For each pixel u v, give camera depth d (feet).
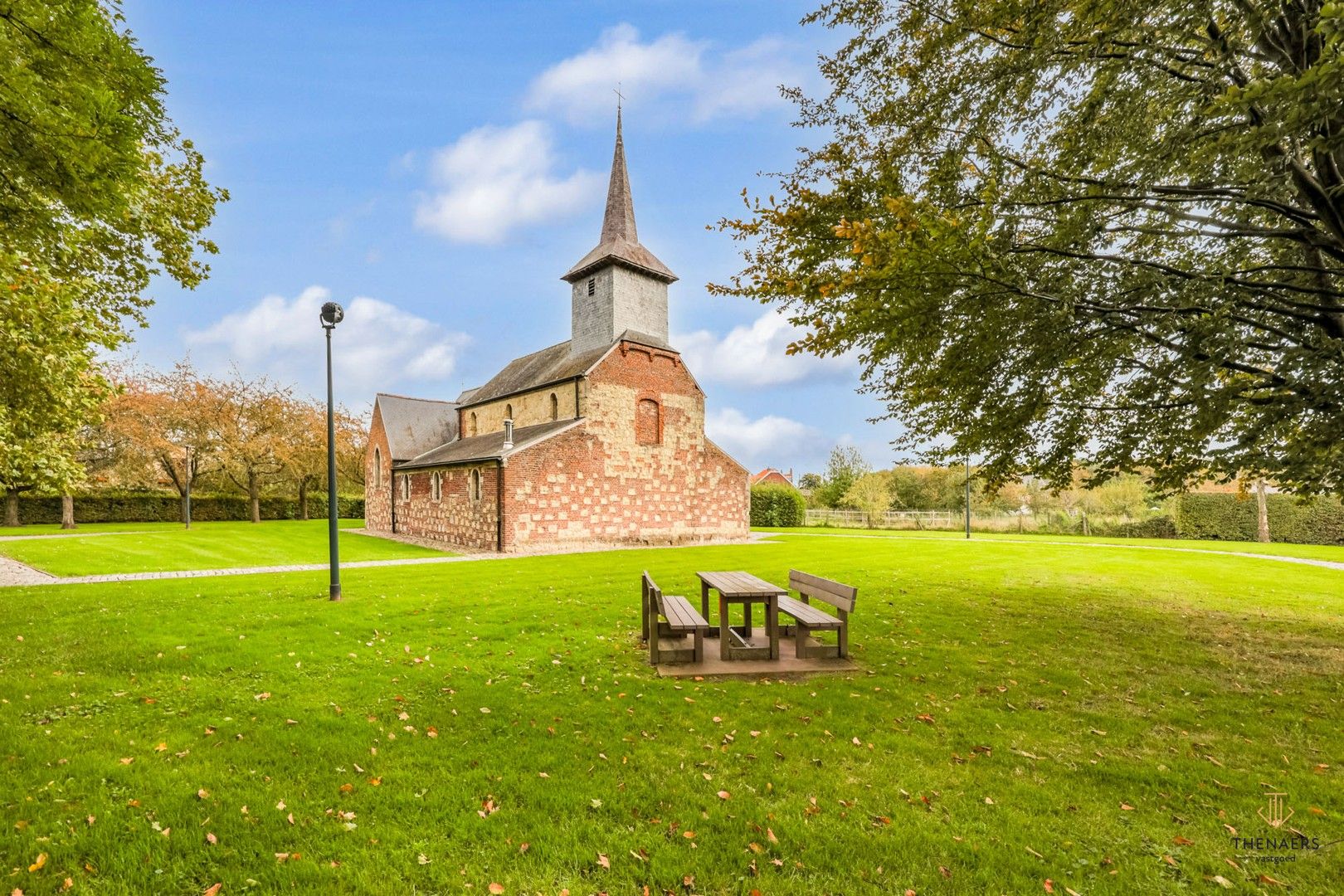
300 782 14.14
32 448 34.42
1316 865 11.31
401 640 27.61
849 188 27.61
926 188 27.43
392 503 113.09
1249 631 30.35
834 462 195.52
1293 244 26.78
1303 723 18.13
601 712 18.74
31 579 46.16
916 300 22.17
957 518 153.28
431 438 123.44
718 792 13.80
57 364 30.30
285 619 31.19
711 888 10.61
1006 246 22.89
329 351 38.91
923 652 26.09
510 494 80.33
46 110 15.96
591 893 10.41
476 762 15.25
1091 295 23.66
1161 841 12.06
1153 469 28.17
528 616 32.63
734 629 29.35
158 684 20.88
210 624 29.84
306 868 10.93
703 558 66.95
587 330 101.19
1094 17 20.10
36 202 18.33
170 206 31.58
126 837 11.85
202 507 136.36
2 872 10.68
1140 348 25.31
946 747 16.42
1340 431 19.77
